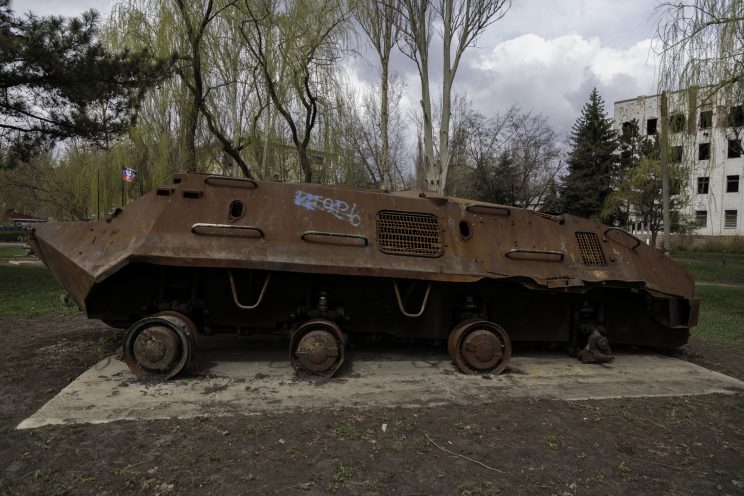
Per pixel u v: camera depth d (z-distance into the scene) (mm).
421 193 5402
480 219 5230
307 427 3607
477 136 24969
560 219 5551
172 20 11141
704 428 3928
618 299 5828
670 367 5684
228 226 4406
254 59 12195
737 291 13453
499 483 2959
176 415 3744
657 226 25125
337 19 12797
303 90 12781
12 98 9336
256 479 2891
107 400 3984
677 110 10211
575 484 2986
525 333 5570
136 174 14414
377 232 4836
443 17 13180
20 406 3896
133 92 9789
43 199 28266
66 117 9734
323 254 4547
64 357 5227
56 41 8492
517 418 3953
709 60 9508
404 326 5195
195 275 4738
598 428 3838
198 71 10438
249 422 3664
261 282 4816
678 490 2971
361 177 20891
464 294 5246
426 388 4578
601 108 30953
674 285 5652
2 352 5426
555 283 5008
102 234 4578
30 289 10391
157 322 4469
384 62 14773
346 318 4930
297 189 4855
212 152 13219
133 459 3070
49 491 2713
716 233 36906
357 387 4520
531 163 25500
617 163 29219
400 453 3279
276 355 5414
